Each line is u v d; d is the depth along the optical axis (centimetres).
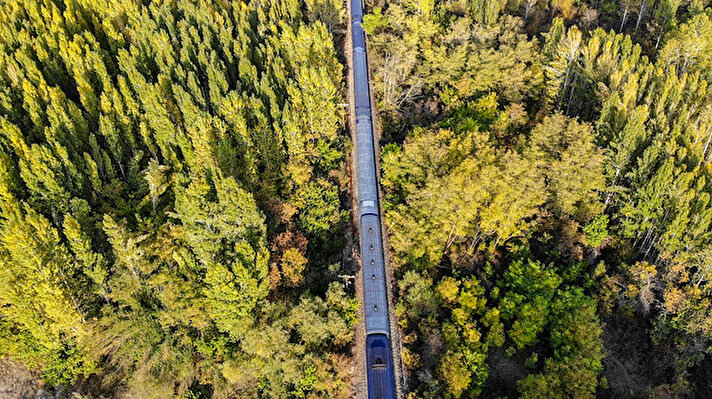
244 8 13362
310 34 11706
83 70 10412
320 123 10144
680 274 7988
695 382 7569
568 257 8881
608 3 14312
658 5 13200
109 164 9025
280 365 7250
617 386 7731
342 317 7969
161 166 8962
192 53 11719
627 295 8212
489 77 10938
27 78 10212
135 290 7462
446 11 14050
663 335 7906
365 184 10062
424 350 7888
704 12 11750
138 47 11738
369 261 8881
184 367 7450
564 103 11094
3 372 7556
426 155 9031
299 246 8525
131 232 8050
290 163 9312
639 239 8906
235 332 7525
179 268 7575
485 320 8044
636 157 8800
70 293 7150
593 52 10806
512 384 7806
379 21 14125
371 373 7462
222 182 7150
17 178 8394
